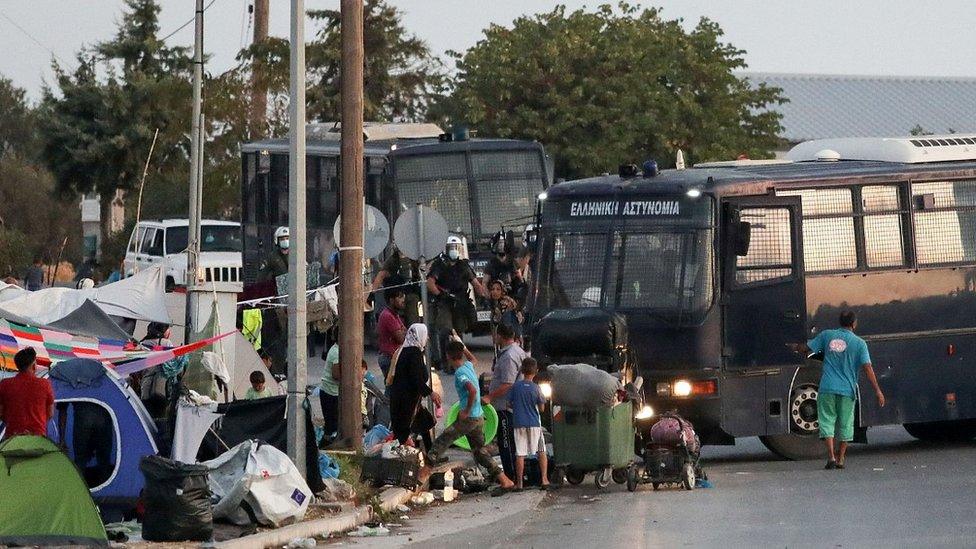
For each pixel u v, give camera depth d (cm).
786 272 5662
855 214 5834
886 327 5853
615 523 4244
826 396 5447
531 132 15425
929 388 5928
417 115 16162
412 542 4053
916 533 3850
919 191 5975
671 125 15788
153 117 16350
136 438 4391
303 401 4588
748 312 5584
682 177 5706
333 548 3988
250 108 12062
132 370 4934
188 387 4988
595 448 5088
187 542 3850
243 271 10894
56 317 6462
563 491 5134
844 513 4272
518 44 15925
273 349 7475
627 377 5406
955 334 5991
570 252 5750
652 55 15962
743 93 16838
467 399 5031
